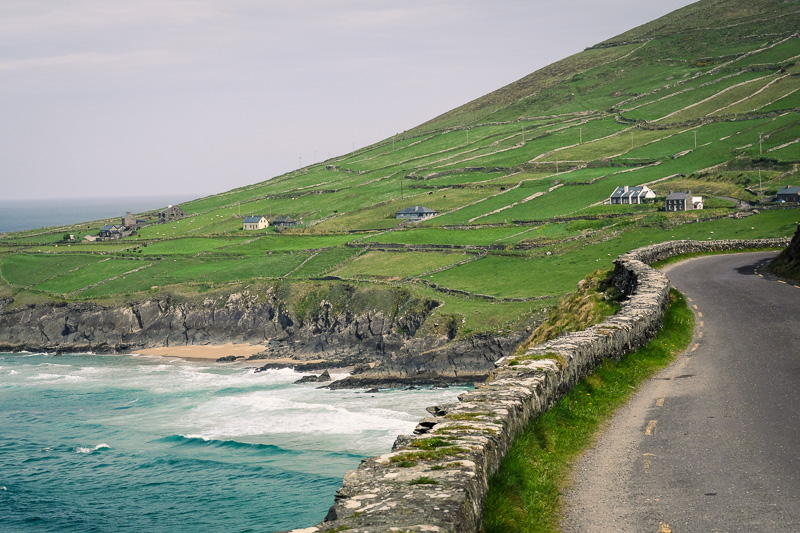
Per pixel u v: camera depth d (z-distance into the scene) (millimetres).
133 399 96188
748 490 12617
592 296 39625
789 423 16672
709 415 17891
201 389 103125
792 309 33656
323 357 133125
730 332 29625
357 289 145875
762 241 67625
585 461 14734
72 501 56219
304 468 61406
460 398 14711
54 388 105812
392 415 81750
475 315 121062
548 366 17688
